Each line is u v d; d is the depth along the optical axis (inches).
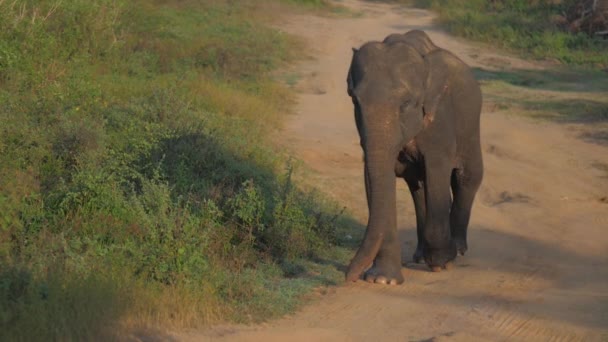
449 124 472.7
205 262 422.9
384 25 1750.7
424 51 467.2
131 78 842.2
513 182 751.1
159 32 1173.7
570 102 1087.6
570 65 1400.1
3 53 647.8
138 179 529.0
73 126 529.0
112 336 339.9
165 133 595.5
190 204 501.4
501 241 573.3
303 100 1027.3
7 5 728.3
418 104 433.7
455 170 525.3
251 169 596.7
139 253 417.7
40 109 576.4
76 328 334.3
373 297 440.8
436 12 1964.8
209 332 365.1
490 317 413.1
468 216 538.6
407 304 431.2
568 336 388.8
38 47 709.9
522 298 446.9
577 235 587.2
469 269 506.6
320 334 376.8
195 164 580.1
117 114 632.4
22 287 358.9
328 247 529.0
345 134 867.4
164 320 368.5
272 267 476.7
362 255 426.6
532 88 1202.6
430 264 494.0
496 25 1667.1
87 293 357.4
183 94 796.0
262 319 394.0
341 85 1150.3
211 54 1102.4
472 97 502.3
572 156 843.4
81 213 459.8
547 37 1549.0
